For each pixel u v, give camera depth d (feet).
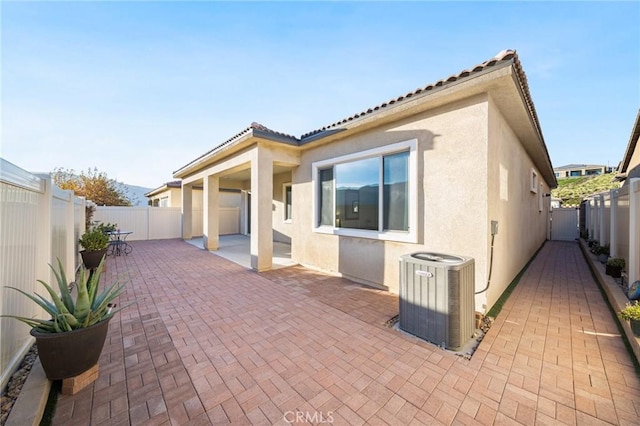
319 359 10.03
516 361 9.80
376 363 9.75
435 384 8.55
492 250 14.37
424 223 16.11
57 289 14.47
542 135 23.00
